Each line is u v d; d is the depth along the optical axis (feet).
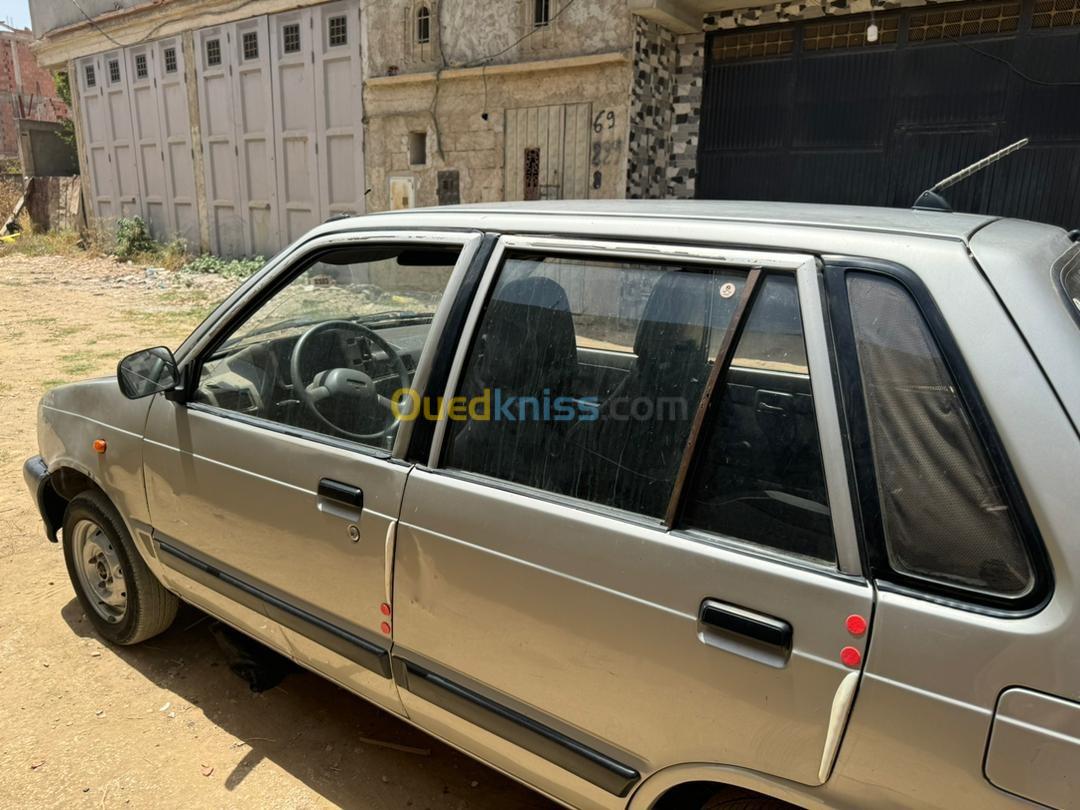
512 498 6.03
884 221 5.50
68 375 24.79
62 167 73.56
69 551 10.60
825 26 29.76
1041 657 4.02
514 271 6.54
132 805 7.76
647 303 5.82
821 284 5.01
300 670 10.09
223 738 8.79
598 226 6.15
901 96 28.60
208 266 50.67
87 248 61.93
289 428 7.69
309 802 7.89
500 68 33.99
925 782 4.35
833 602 4.62
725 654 4.96
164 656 10.32
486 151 35.86
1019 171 26.81
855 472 4.68
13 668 9.93
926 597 4.41
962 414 4.41
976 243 4.83
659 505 5.48
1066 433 4.13
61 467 10.07
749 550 5.01
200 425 8.25
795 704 4.73
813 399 4.88
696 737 5.17
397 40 38.42
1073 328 4.37
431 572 6.41
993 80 26.76
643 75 31.30
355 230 7.73
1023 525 4.17
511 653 6.05
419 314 7.30
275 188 47.55
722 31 31.96
